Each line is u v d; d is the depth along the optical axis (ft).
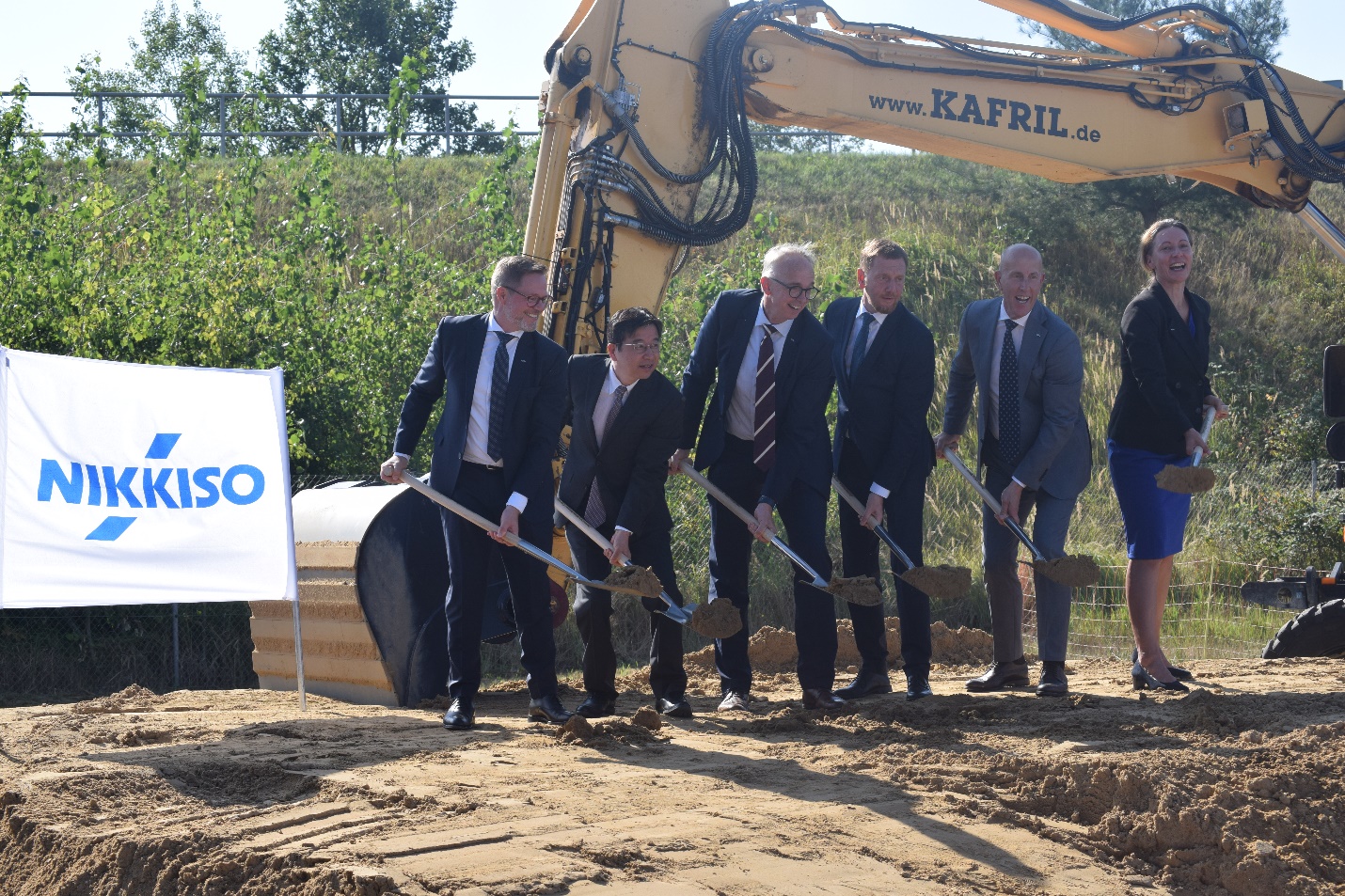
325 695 21.18
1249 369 70.49
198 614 31.27
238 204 42.34
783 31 22.93
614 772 13.20
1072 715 17.08
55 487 16.60
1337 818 12.57
